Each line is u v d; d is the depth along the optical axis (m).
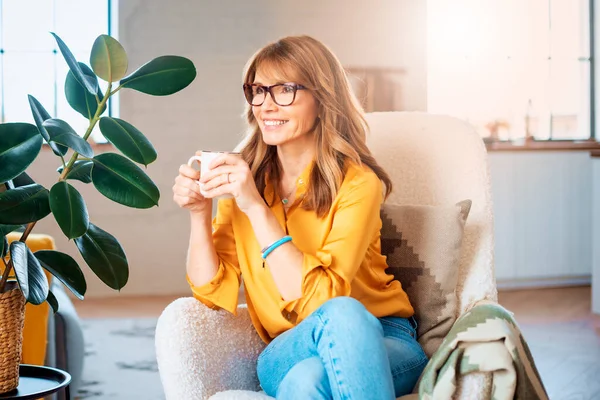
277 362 1.46
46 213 1.43
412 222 1.76
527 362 1.39
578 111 6.03
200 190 1.56
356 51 5.56
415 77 5.63
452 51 5.84
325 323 1.34
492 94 5.91
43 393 1.41
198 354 1.54
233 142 5.48
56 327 2.22
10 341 1.42
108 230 5.41
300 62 1.63
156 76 1.54
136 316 4.69
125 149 1.48
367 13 5.55
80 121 5.45
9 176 1.38
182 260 5.48
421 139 1.93
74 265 1.54
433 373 1.35
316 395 1.30
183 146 5.45
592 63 6.02
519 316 4.64
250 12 5.46
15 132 1.40
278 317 1.60
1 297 1.40
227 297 1.62
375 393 1.28
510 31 5.92
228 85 5.46
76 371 2.24
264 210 1.54
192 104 5.44
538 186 5.57
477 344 1.35
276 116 1.63
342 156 1.67
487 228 1.80
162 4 5.38
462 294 1.74
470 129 1.91
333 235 1.59
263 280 1.63
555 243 5.63
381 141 1.97
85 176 1.54
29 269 1.40
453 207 1.75
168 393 1.50
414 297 1.73
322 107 1.66
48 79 5.41
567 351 3.79
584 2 6.00
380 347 1.31
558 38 6.00
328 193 1.63
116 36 5.39
